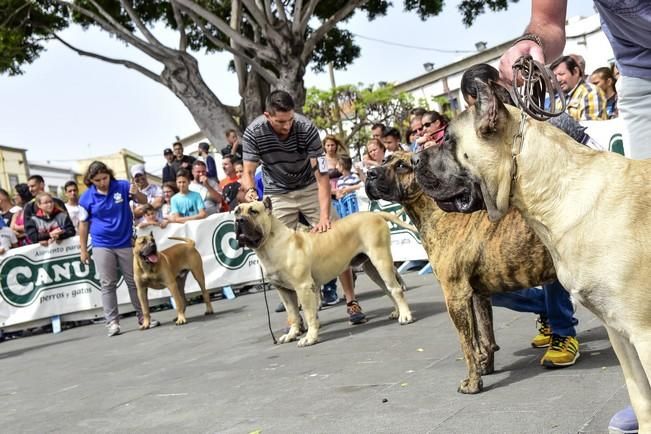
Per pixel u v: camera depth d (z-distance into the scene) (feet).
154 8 60.54
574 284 8.36
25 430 15.55
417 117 25.21
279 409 14.06
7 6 54.13
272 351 20.54
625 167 8.24
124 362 22.67
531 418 11.27
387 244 21.76
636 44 9.59
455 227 13.46
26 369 24.49
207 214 39.65
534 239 12.60
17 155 158.40
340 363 17.38
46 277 35.50
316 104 110.22
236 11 53.62
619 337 8.59
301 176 23.54
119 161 171.73
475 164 8.79
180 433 13.47
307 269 20.80
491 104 8.48
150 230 36.19
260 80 55.11
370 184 14.28
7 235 35.60
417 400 13.24
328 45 65.00
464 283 13.34
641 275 7.88
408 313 21.45
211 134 52.54
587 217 8.13
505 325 18.75
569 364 13.89
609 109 25.44
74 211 39.17
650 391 8.60
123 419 15.19
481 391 13.20
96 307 36.24
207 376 18.31
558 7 9.93
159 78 52.85
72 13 57.67
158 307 37.55
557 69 19.01
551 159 8.40
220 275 37.06
